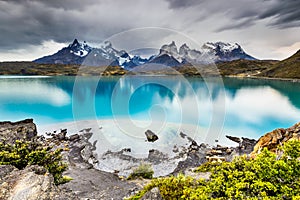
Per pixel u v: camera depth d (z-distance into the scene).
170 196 3.72
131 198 4.86
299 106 26.27
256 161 3.19
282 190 2.65
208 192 2.92
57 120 19.69
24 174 4.05
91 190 6.88
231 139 14.05
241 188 2.76
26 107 25.05
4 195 3.43
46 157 6.17
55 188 3.93
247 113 22.45
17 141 6.23
